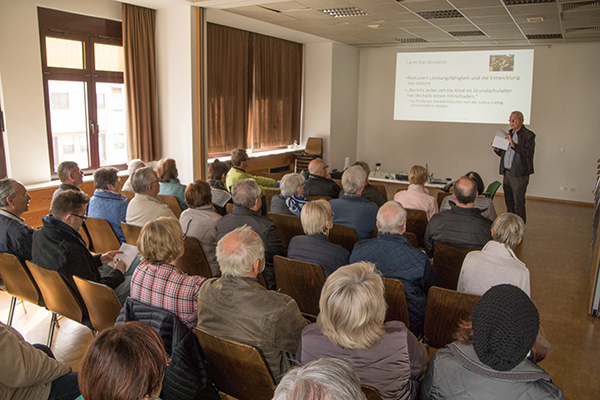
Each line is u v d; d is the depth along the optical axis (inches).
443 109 387.9
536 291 166.7
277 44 359.9
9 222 109.8
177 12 244.5
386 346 57.9
